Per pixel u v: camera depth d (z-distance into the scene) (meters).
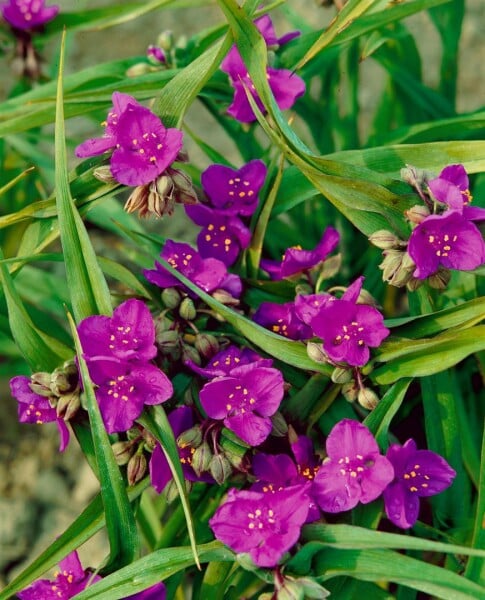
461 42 1.15
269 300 0.85
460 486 0.83
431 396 0.82
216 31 0.91
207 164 1.11
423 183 0.79
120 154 0.80
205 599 0.80
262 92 0.80
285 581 0.76
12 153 0.99
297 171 0.85
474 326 0.79
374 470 0.77
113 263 0.83
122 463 0.81
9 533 0.98
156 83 0.86
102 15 0.93
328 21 1.15
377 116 0.98
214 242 0.85
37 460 1.00
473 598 0.74
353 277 0.95
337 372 0.79
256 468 0.80
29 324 0.81
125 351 0.78
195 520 0.84
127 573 0.77
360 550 0.76
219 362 0.81
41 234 0.84
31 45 0.94
